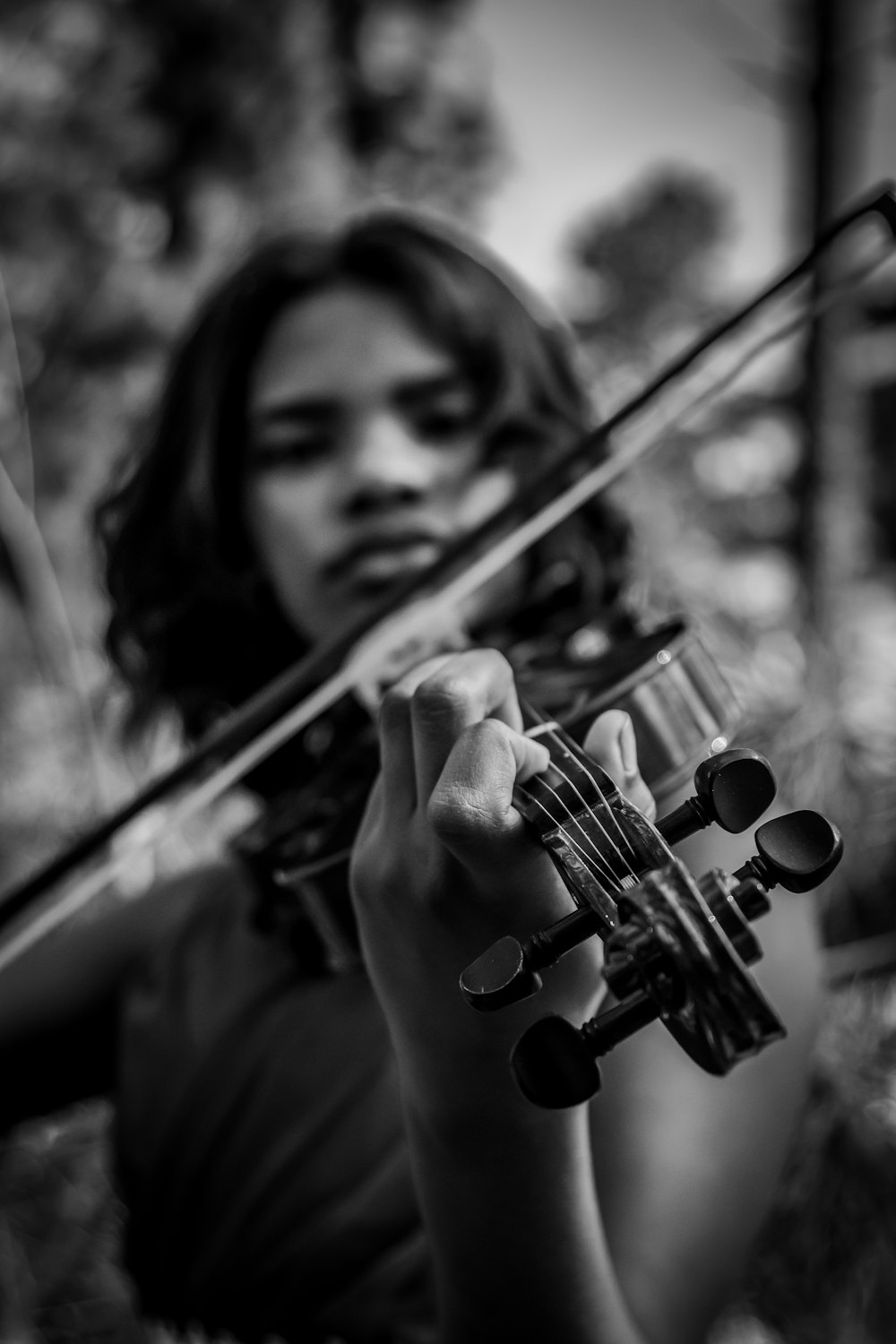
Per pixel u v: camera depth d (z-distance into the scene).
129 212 2.52
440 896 0.47
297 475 1.03
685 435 2.09
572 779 0.46
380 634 0.99
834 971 1.30
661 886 0.38
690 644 0.70
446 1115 0.49
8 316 2.38
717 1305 0.65
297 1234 0.84
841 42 1.56
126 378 2.47
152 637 1.22
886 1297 1.24
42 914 0.99
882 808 1.36
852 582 1.65
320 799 0.92
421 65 2.65
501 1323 0.52
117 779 1.95
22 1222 1.57
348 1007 0.90
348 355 1.02
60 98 2.44
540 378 1.10
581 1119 0.50
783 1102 0.73
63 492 2.45
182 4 2.44
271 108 2.52
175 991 1.04
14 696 2.19
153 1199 0.96
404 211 1.14
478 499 1.04
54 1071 1.18
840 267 1.54
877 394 2.21
